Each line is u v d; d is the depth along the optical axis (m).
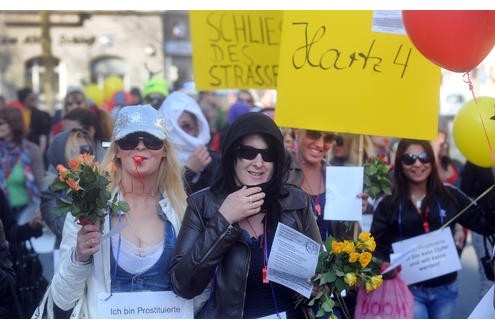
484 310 5.70
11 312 5.20
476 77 20.08
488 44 5.21
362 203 6.84
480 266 8.38
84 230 4.72
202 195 5.02
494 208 7.10
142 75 33.94
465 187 8.42
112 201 4.82
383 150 9.78
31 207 11.25
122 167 5.09
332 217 6.62
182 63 31.70
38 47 34.25
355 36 6.16
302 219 5.11
